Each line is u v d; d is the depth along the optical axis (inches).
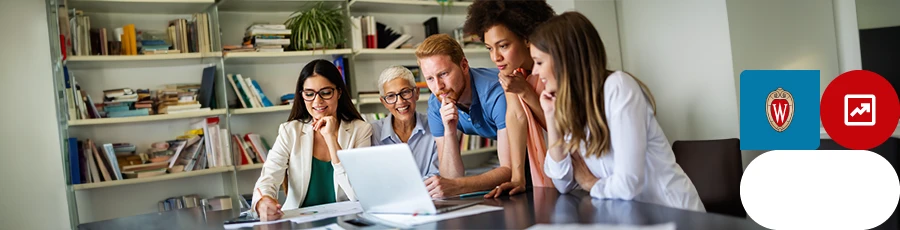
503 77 87.3
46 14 169.6
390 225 68.7
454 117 98.3
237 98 178.5
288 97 181.9
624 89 66.2
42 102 168.9
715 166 119.2
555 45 68.3
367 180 74.6
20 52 166.7
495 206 73.5
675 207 65.7
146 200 176.1
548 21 69.9
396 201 74.1
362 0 183.0
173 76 178.1
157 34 174.1
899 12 151.0
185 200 175.3
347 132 107.3
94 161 164.2
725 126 158.7
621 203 67.3
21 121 166.6
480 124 108.0
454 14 208.2
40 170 168.6
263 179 100.8
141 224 90.2
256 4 179.0
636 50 185.5
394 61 201.2
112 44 165.8
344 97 109.8
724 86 157.5
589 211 64.2
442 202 79.9
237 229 77.0
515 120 92.0
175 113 168.2
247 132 184.5
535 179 92.1
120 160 168.4
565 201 72.6
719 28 157.0
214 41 175.0
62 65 158.4
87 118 162.7
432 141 117.1
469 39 201.3
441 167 102.7
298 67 191.6
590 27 68.3
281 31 178.4
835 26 170.7
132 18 174.6
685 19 167.3
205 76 175.9
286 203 105.6
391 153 68.6
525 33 86.8
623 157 66.2
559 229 53.8
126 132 173.6
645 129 67.1
